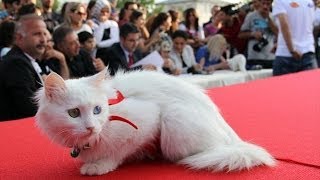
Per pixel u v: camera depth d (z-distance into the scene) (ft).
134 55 15.26
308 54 16.11
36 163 5.08
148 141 4.62
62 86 3.99
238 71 18.38
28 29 9.90
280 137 6.01
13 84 9.20
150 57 14.94
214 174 4.31
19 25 10.03
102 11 16.53
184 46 17.90
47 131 4.18
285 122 7.08
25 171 4.78
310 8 16.01
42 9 16.08
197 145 4.59
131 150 4.55
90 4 16.93
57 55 11.63
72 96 3.95
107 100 4.23
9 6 15.66
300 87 11.30
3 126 7.32
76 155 4.43
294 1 15.58
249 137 6.05
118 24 18.71
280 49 16.16
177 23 21.04
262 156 4.51
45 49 10.70
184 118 4.58
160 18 18.08
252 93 10.57
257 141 5.79
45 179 4.45
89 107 3.97
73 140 4.17
